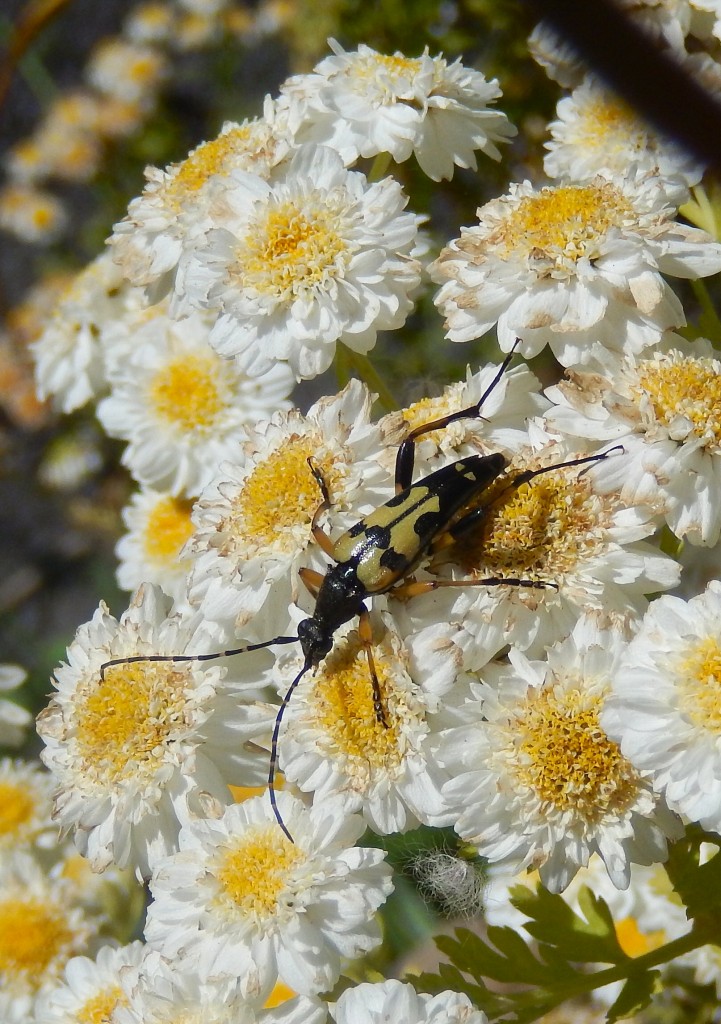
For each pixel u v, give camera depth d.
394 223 0.19
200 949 0.18
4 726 0.22
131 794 0.18
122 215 0.34
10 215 0.36
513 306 0.19
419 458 0.19
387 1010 0.17
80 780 0.19
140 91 0.35
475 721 0.18
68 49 0.42
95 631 0.19
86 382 0.23
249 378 0.21
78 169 0.34
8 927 0.20
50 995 0.19
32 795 0.21
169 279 0.20
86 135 0.34
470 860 0.19
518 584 0.18
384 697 0.18
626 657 0.17
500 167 0.23
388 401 0.20
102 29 0.42
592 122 0.20
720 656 0.17
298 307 0.19
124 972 0.18
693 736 0.17
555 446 0.18
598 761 0.18
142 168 0.34
